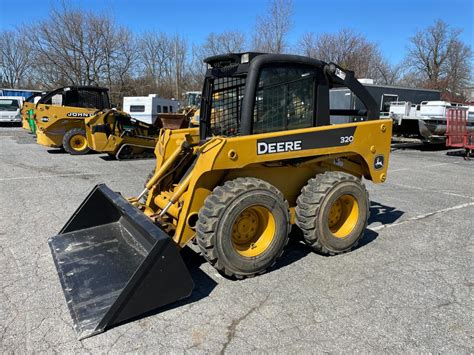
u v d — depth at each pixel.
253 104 3.56
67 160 10.93
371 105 4.46
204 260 4.00
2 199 6.38
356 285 3.52
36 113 11.89
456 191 7.37
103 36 31.92
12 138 17.22
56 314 3.03
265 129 3.73
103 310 2.87
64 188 7.25
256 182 3.49
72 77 31.98
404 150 14.88
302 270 3.80
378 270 3.83
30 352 2.60
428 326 2.91
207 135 4.32
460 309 3.15
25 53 40.31
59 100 12.53
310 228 3.88
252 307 3.14
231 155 3.33
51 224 5.13
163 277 2.93
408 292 3.41
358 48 31.31
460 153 13.77
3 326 2.88
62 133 12.29
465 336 2.80
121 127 10.90
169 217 3.95
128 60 33.72
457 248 4.43
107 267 3.39
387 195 6.98
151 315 3.01
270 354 2.59
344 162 4.51
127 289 2.80
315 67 3.94
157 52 37.69
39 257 4.07
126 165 10.18
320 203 3.85
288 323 2.93
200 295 3.32
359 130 4.15
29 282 3.53
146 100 21.02
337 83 4.36
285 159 3.73
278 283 3.54
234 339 2.74
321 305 3.18
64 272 3.32
